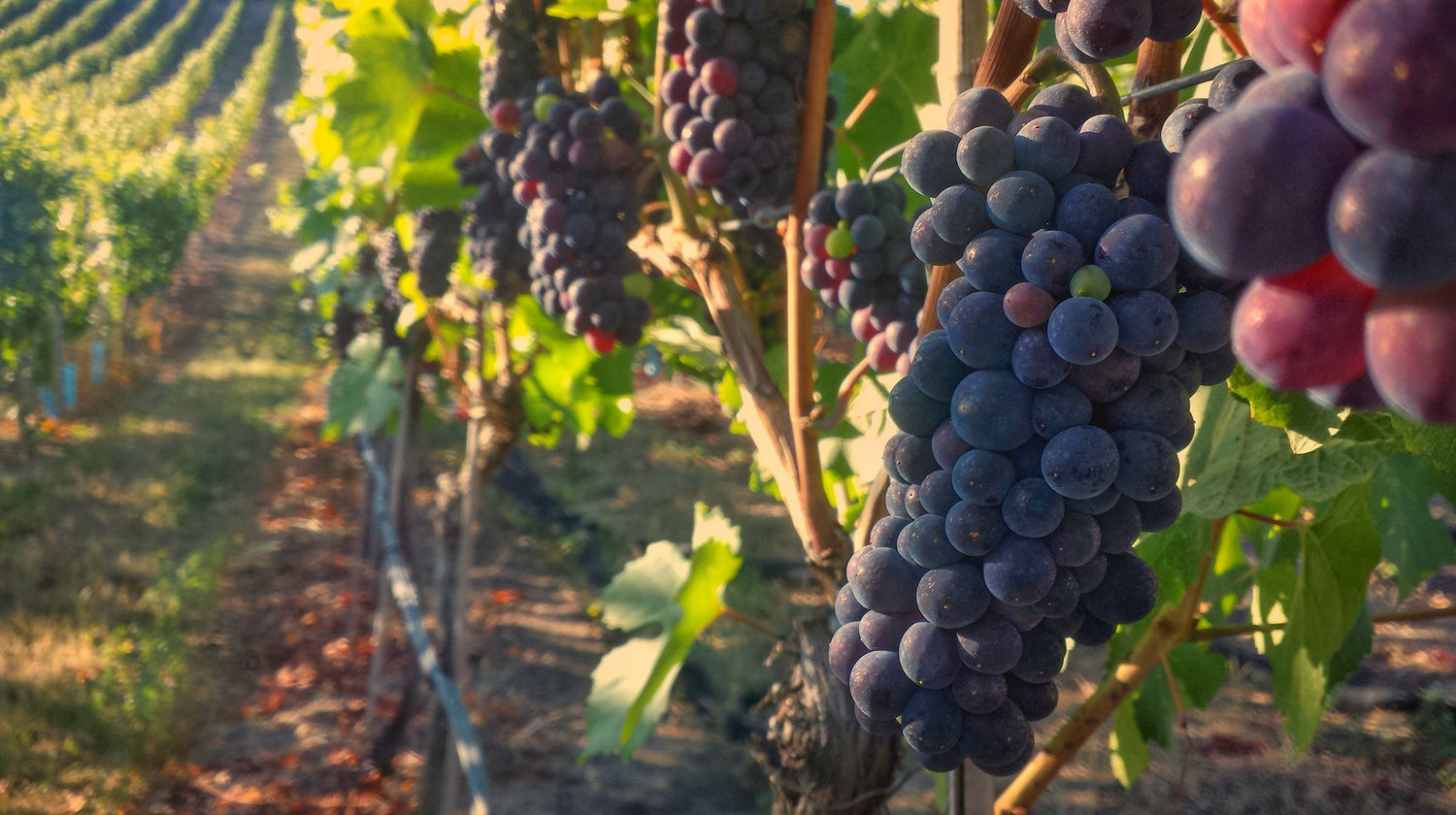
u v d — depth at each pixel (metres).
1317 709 0.78
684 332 1.71
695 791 2.66
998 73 0.52
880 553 0.46
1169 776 2.48
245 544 4.31
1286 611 0.90
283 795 2.66
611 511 4.50
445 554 2.31
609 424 2.05
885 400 1.03
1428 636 2.94
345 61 1.74
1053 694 0.47
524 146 1.04
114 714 2.85
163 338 7.66
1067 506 0.44
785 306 1.09
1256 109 0.26
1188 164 0.27
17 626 3.24
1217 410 0.69
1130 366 0.42
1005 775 0.46
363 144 1.35
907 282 0.70
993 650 0.44
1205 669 0.98
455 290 2.09
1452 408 0.26
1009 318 0.42
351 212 2.74
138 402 6.12
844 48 1.14
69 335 5.85
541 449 5.31
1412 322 0.26
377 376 2.83
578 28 1.09
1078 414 0.42
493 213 1.29
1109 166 0.42
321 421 6.02
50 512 4.22
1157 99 0.45
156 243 6.82
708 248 0.84
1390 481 0.83
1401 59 0.22
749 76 0.75
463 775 2.69
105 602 3.48
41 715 2.80
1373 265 0.24
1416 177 0.23
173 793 2.64
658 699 0.98
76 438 5.30
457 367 2.32
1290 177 0.25
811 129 0.75
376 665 2.96
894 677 0.46
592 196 0.99
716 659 3.21
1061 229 0.42
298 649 3.46
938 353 0.44
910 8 1.09
